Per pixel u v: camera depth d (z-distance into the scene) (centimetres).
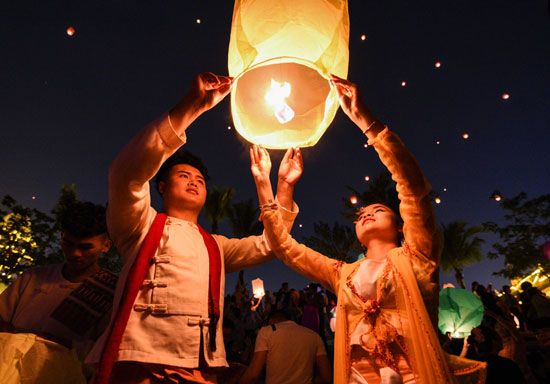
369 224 282
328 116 237
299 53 200
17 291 267
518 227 1853
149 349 183
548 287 1781
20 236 1828
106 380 170
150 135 191
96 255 270
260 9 200
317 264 287
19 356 228
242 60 198
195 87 197
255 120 242
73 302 259
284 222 286
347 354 242
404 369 223
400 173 237
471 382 226
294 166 298
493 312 532
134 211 204
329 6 207
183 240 217
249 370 398
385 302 241
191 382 186
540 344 523
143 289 198
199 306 201
